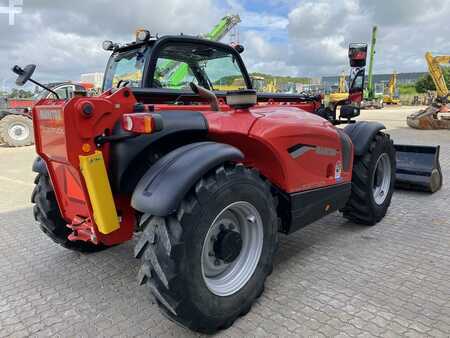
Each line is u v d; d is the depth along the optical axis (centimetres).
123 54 345
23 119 1178
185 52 331
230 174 214
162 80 317
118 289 271
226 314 216
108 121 210
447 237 349
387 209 418
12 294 268
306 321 225
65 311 245
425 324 219
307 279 275
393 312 231
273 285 267
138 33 304
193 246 196
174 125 219
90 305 251
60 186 255
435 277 274
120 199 232
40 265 313
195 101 303
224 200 208
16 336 220
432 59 1438
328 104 466
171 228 192
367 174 361
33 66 233
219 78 371
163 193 190
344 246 333
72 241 314
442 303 240
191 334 217
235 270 233
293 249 328
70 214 259
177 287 191
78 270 303
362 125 378
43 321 234
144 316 237
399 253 316
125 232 239
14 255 335
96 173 204
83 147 203
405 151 516
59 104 215
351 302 244
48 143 228
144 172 230
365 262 301
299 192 279
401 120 1848
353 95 446
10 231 398
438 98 1426
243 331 218
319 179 299
